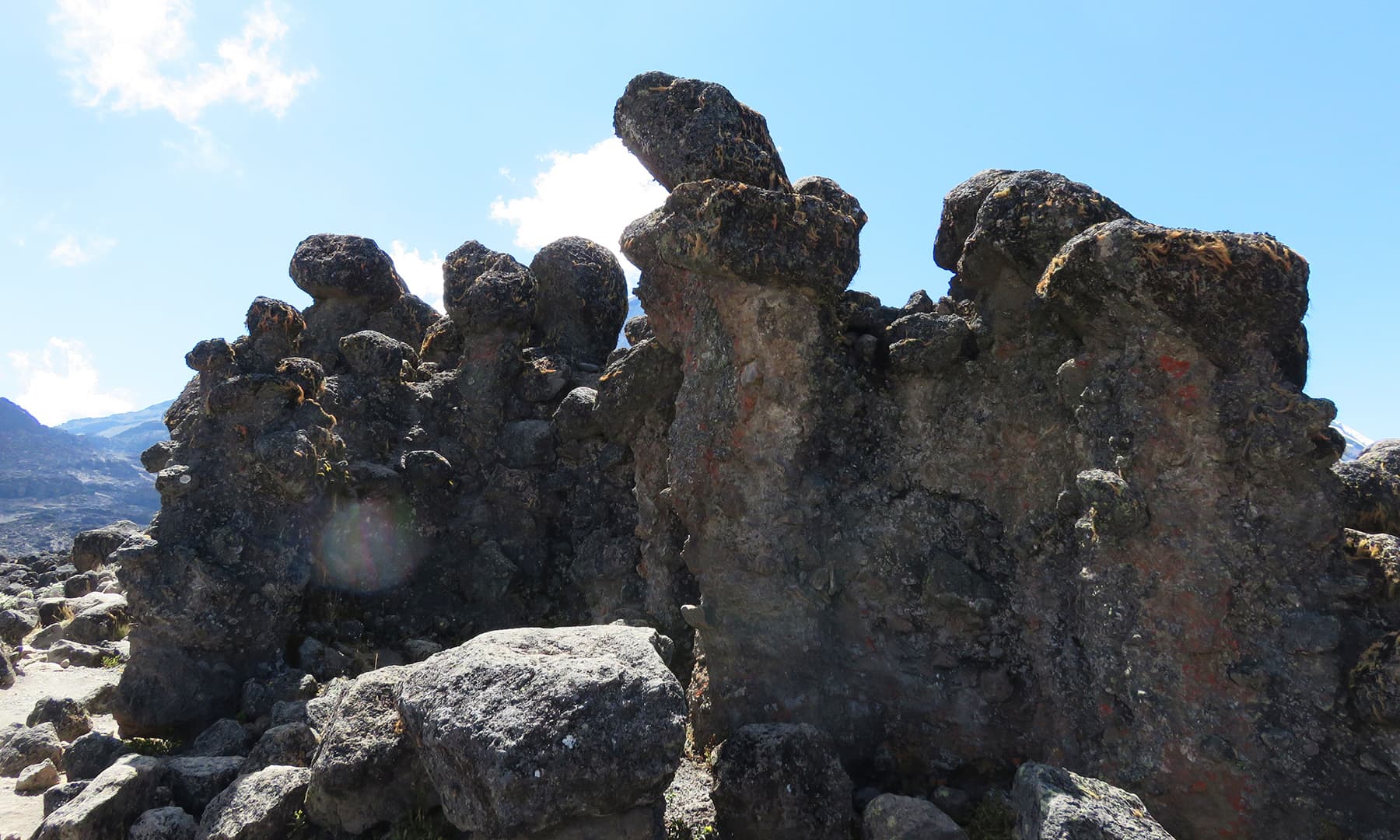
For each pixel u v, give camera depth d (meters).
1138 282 4.63
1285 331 4.54
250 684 6.95
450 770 4.27
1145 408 4.71
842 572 5.92
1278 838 4.18
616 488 9.11
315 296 10.57
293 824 5.01
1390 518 4.82
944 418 6.00
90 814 4.76
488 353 9.72
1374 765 4.03
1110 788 4.31
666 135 6.51
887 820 4.69
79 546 13.70
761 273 5.87
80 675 8.69
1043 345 5.57
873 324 6.55
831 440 6.11
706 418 6.23
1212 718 4.37
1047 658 5.30
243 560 7.09
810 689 5.77
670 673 4.52
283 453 7.09
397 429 9.29
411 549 8.91
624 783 4.12
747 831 4.84
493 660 4.50
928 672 5.64
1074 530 5.25
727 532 6.09
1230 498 4.50
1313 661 4.21
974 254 5.82
